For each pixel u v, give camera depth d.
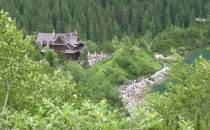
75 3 189.62
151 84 120.38
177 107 31.17
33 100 23.06
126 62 130.38
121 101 95.25
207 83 31.14
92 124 10.72
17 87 22.83
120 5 192.62
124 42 151.50
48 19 169.88
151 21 191.00
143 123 10.85
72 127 10.73
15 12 166.12
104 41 164.50
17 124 10.91
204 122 29.89
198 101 31.00
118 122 10.98
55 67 94.25
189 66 32.22
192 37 183.12
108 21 176.50
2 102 22.48
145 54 144.50
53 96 24.53
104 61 135.38
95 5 192.12
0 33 21.77
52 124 10.66
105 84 89.69
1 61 21.83
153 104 31.47
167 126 28.05
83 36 165.88
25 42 22.52
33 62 25.03
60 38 135.62
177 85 31.77
